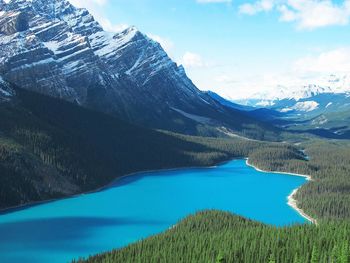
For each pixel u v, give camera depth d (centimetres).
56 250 19350
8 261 18012
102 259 16300
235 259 15462
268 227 18750
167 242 17300
